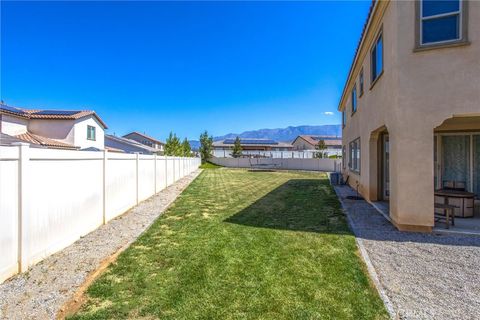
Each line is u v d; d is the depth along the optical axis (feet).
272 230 21.75
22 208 13.69
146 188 37.88
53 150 16.46
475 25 18.95
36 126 79.77
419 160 20.34
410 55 20.26
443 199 26.05
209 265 14.90
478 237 19.39
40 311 10.66
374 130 29.50
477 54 18.97
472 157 31.83
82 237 20.13
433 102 19.86
